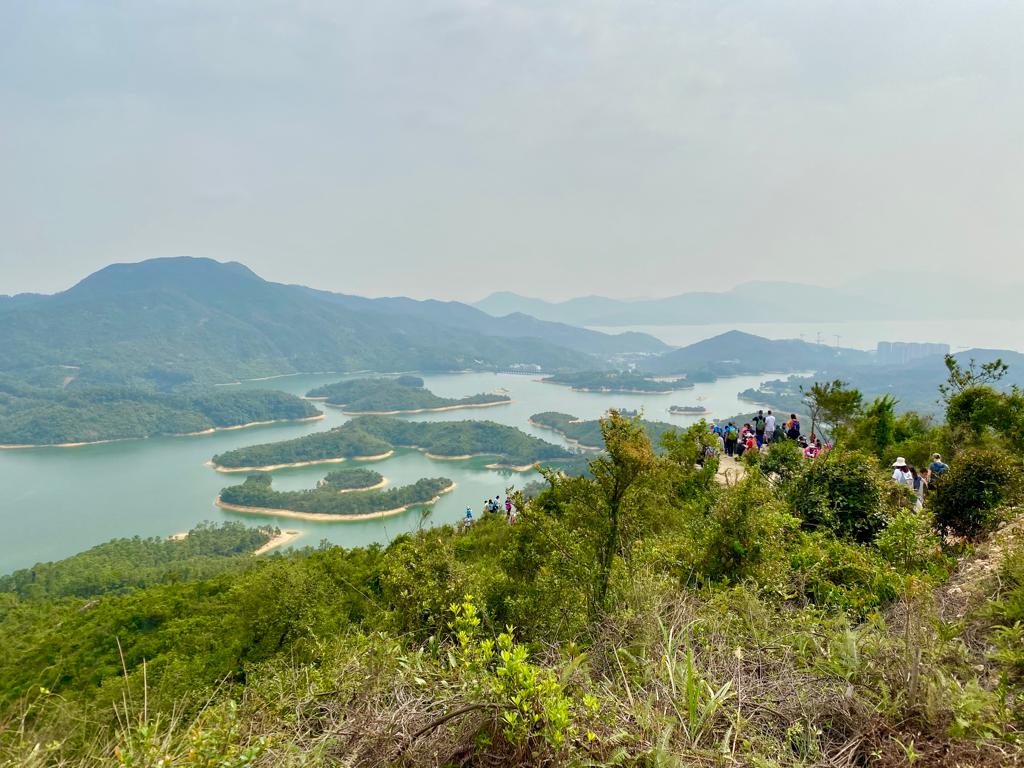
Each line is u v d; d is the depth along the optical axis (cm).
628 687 282
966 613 373
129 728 262
